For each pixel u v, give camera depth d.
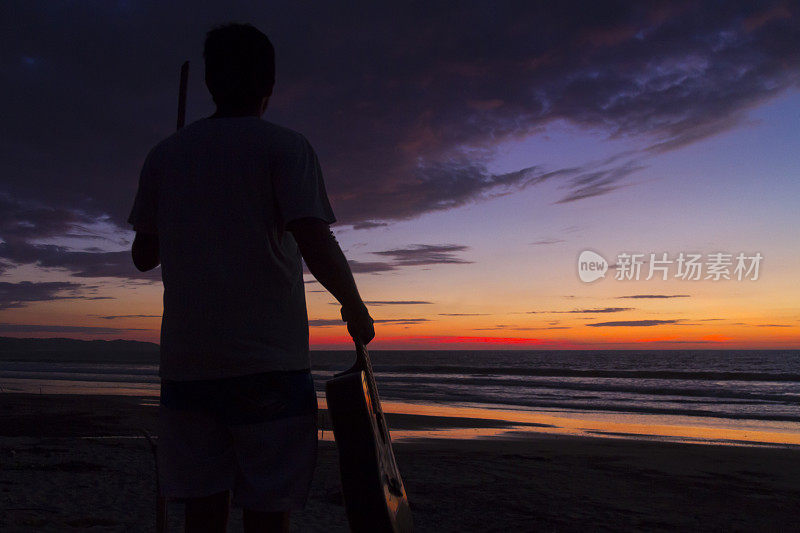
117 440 10.42
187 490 1.29
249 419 1.24
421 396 28.52
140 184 1.45
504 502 5.80
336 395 1.16
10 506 4.59
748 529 5.04
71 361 107.81
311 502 5.42
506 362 95.00
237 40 1.41
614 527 4.91
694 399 27.12
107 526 4.14
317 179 1.34
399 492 1.26
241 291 1.26
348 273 1.29
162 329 1.34
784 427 17.02
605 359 109.94
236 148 1.31
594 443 12.66
